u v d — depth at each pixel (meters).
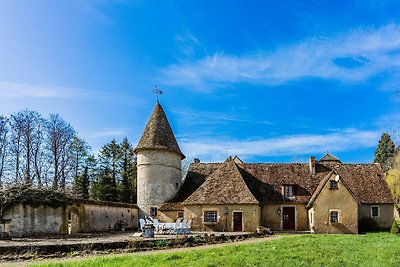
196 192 35.16
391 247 19.61
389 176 52.84
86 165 56.25
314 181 38.12
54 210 28.92
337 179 33.81
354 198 33.34
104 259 15.53
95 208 32.41
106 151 64.88
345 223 32.97
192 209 34.12
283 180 38.31
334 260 15.39
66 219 29.75
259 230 30.31
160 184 37.94
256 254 17.05
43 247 18.05
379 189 38.44
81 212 31.00
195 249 19.47
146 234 24.69
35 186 28.97
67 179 47.81
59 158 46.69
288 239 24.38
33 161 43.97
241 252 17.66
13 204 26.83
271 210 36.09
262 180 38.53
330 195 33.56
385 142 75.56
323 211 33.34
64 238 24.39
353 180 39.38
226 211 33.28
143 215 37.66
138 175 38.91
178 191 39.03
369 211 36.94
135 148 39.06
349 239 24.45
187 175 40.91
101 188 58.47
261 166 40.53
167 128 40.00
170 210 36.12
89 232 30.89
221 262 14.85
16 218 26.80
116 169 65.00
